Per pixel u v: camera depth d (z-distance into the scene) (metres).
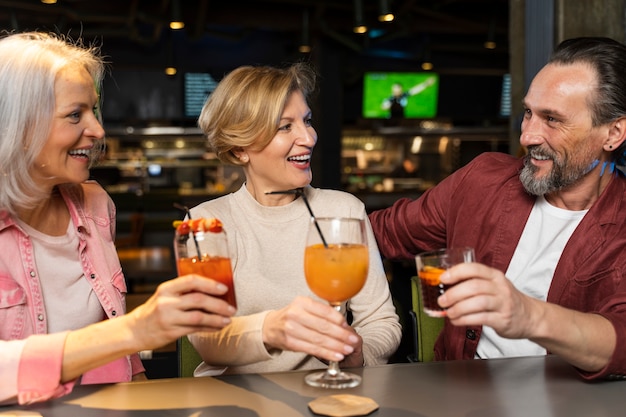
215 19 7.16
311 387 1.23
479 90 9.50
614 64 1.54
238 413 1.10
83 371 1.19
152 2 6.65
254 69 1.73
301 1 6.72
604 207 1.66
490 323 1.13
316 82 1.81
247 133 1.68
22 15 6.55
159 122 9.70
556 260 1.71
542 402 1.15
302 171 1.75
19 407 1.15
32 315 1.52
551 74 1.59
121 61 7.84
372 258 1.82
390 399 1.16
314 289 1.24
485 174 1.88
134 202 8.79
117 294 1.69
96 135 1.50
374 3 6.91
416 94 9.34
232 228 1.76
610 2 3.01
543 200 1.77
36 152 1.41
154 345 1.15
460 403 1.14
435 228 1.96
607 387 1.22
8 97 1.37
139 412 1.11
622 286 1.55
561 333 1.20
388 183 10.80
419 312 2.00
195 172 11.18
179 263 1.16
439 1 6.87
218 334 1.42
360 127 10.09
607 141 1.58
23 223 1.54
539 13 3.15
